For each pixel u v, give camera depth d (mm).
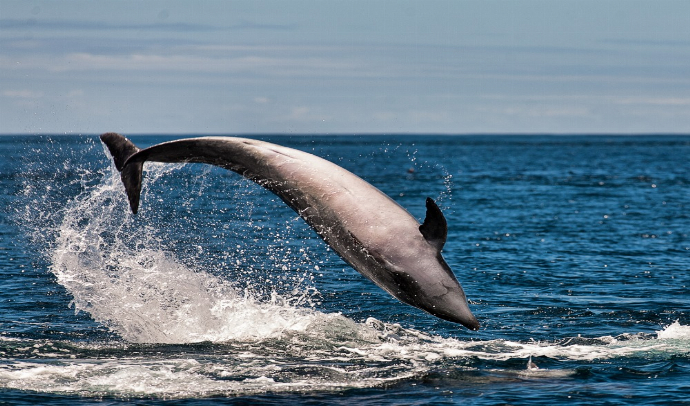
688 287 47562
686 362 30688
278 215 84188
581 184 155750
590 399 26344
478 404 25859
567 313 40281
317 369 29812
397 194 125062
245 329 35656
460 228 79625
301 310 39531
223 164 31641
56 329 35781
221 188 125938
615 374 29234
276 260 56188
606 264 56844
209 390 27031
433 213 28203
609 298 44031
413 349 33062
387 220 29734
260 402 25906
